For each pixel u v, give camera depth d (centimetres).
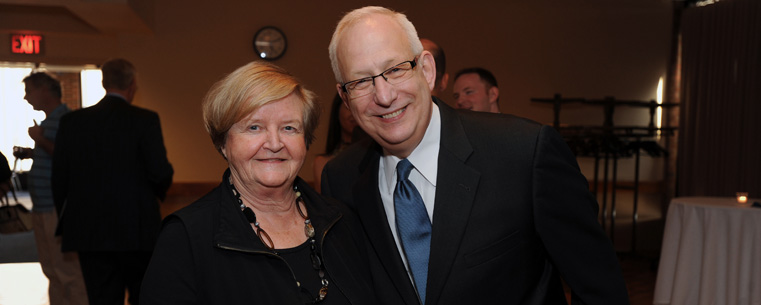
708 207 371
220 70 614
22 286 455
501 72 650
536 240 133
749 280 352
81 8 491
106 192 306
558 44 656
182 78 610
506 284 128
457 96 283
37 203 363
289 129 127
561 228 129
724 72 602
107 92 319
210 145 615
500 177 129
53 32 622
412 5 635
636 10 665
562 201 129
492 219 128
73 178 308
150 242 314
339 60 129
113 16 523
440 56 217
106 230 305
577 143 595
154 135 315
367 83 126
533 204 127
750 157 575
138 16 525
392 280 134
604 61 663
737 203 386
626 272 553
